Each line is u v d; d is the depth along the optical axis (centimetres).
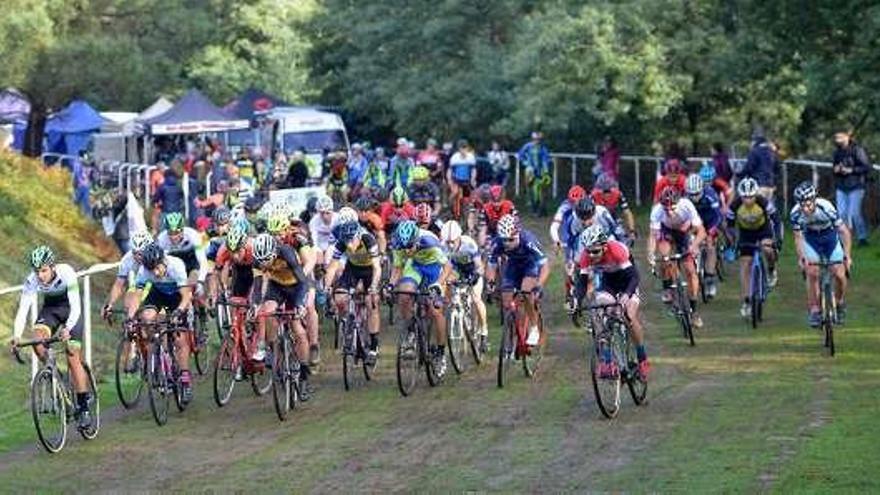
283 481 2261
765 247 3666
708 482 2136
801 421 2556
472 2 8375
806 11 5578
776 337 3484
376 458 2402
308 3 11138
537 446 2442
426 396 2966
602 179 3953
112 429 2748
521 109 6981
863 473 2147
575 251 3697
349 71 9000
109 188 7188
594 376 2633
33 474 2386
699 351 3344
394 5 8781
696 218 3528
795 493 2042
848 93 5466
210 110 7675
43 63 8075
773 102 7044
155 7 8956
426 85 8475
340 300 3147
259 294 2983
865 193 5247
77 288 2612
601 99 6831
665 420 2614
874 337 3431
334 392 3052
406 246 3016
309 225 4147
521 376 3155
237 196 5156
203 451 2525
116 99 8956
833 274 3241
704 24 6675
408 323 2997
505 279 3086
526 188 7519
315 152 7688
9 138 6256
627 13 6600
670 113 7188
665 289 3456
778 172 5916
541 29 6862
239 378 2980
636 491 2105
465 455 2397
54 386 2572
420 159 6669
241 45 11006
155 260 2836
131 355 2880
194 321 3244
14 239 4544
